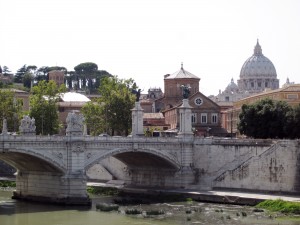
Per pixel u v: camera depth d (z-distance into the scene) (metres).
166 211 92.69
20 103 148.38
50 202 101.50
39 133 140.62
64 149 98.31
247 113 131.00
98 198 110.31
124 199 107.75
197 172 117.00
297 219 83.94
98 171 133.88
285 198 97.62
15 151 92.38
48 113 141.12
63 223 82.56
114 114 147.38
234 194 103.75
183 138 116.25
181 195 107.19
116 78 152.25
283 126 124.44
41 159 95.81
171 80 185.88
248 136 132.50
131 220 84.81
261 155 106.12
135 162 122.19
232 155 113.50
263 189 105.44
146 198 109.31
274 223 81.00
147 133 156.25
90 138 101.12
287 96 170.38
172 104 185.88
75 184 98.44
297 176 101.88
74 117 99.44
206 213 90.25
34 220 85.00
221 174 111.62
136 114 118.88
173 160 114.69
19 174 109.38
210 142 116.06
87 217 87.38
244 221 82.75
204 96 167.12
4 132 93.12
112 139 104.12
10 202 103.75
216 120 167.50
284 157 103.31
